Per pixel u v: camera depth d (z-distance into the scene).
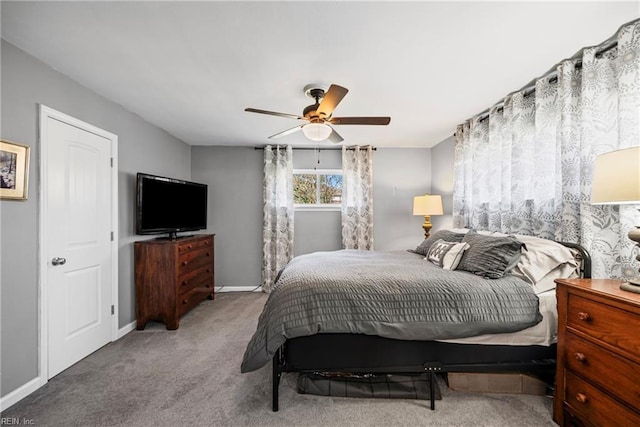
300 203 4.74
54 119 2.17
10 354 1.83
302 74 2.26
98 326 2.60
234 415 1.71
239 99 2.74
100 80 2.36
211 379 2.10
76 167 2.38
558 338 1.61
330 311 1.74
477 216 3.15
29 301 1.96
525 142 2.55
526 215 2.54
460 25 1.67
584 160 1.97
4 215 1.81
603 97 1.91
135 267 3.10
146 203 3.10
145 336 2.89
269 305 1.87
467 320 1.73
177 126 3.61
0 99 1.79
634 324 1.23
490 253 2.04
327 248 4.68
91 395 1.91
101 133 2.65
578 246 1.95
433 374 1.78
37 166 2.03
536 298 1.80
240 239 4.64
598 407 1.38
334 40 1.82
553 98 2.29
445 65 2.12
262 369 2.24
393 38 1.79
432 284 1.84
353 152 4.61
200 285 3.75
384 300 1.77
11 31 1.72
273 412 1.74
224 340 2.78
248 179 4.64
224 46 1.89
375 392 1.87
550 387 1.89
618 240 1.84
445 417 1.69
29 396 1.90
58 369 2.18
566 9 1.54
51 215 2.14
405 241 4.69
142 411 1.75
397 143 4.50
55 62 2.08
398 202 4.70
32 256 1.99
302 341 1.79
